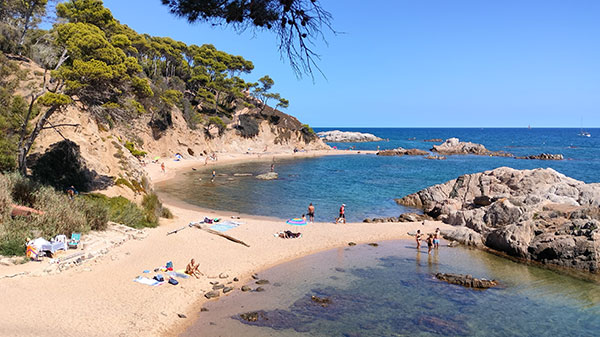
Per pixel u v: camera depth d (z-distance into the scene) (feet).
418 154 405.18
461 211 113.39
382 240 98.53
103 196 96.89
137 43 269.03
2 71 104.88
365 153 431.02
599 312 58.59
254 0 21.53
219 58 420.36
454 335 50.88
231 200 149.38
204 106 367.45
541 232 89.30
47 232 65.98
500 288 67.87
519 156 385.09
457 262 82.33
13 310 44.21
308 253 85.97
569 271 77.41
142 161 224.74
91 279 58.54
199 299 58.95
